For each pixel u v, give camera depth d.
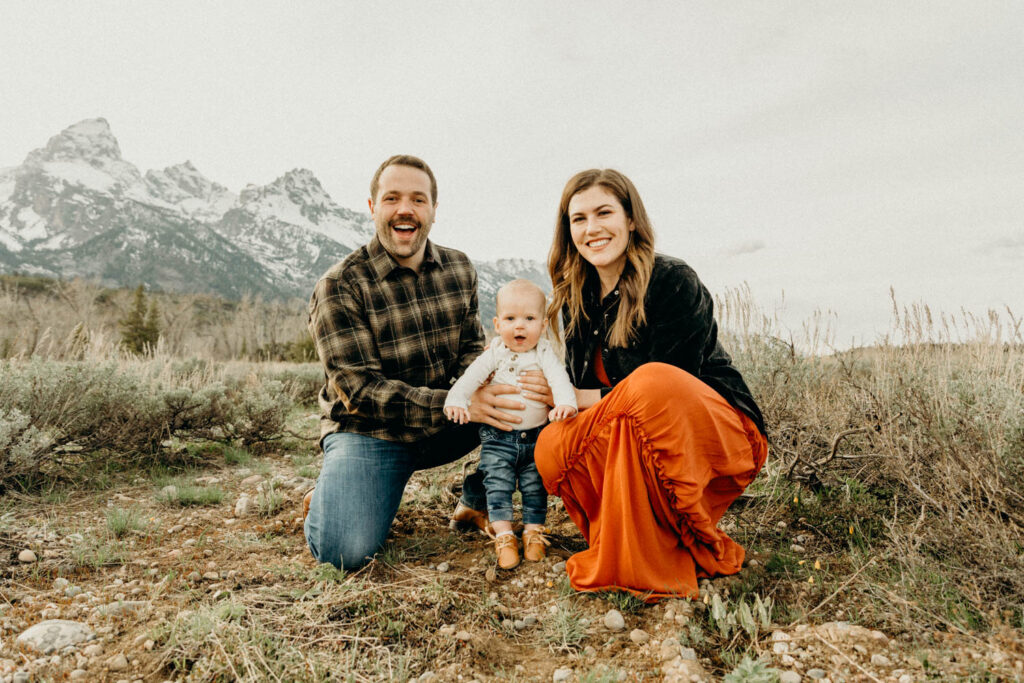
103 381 4.76
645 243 2.73
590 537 2.68
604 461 2.49
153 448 4.84
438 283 3.46
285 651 2.01
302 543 3.13
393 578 2.71
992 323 4.00
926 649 1.84
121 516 3.26
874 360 4.48
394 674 1.95
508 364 3.03
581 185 2.73
